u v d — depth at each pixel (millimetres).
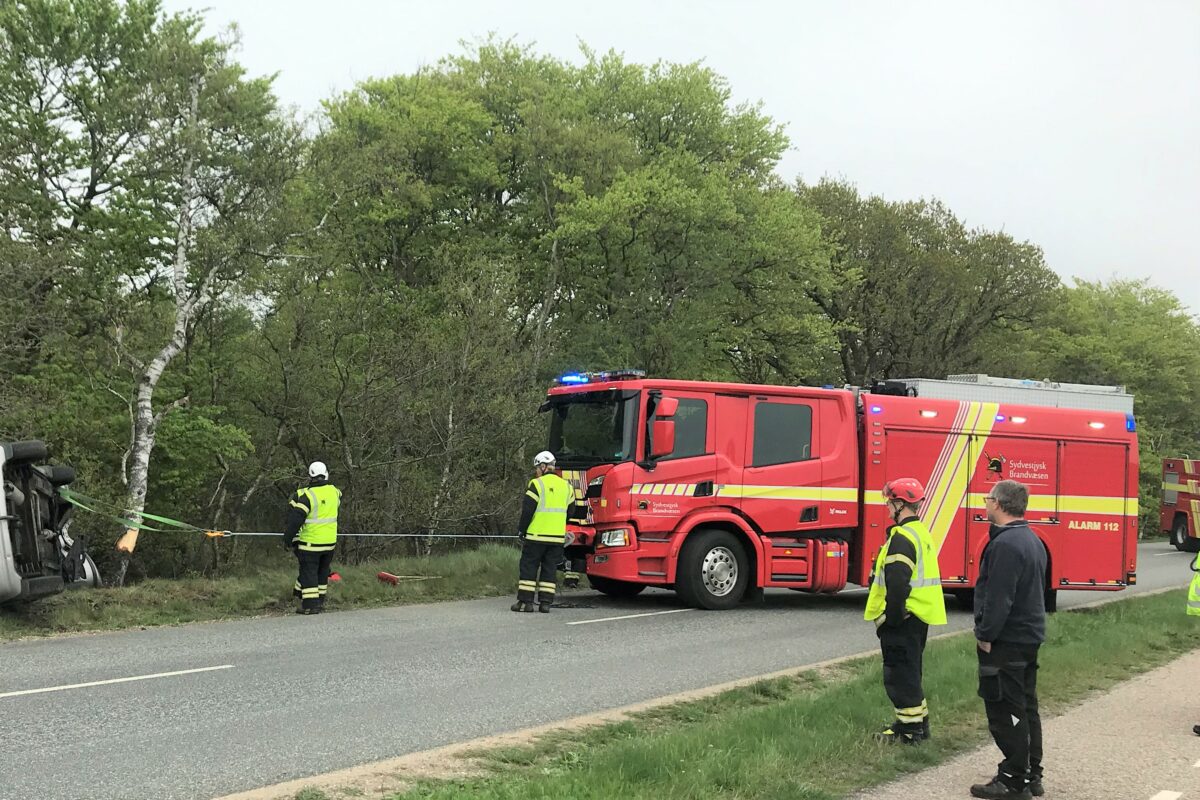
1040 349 46688
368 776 5668
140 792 5379
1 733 6516
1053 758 6508
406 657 9570
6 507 10492
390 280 30609
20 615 10859
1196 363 46531
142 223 24531
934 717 7297
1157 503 43625
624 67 35375
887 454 14211
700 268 30859
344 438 21000
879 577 6719
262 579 13672
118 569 20203
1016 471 14711
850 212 42562
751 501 13781
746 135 34812
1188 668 10086
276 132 20672
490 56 35469
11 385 19375
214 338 23438
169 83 19984
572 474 14094
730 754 5855
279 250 20828
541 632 11336
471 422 20844
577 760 6059
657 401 13516
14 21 24672
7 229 19812
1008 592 5641
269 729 6797
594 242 30609
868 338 42281
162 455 22844
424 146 32188
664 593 15766
